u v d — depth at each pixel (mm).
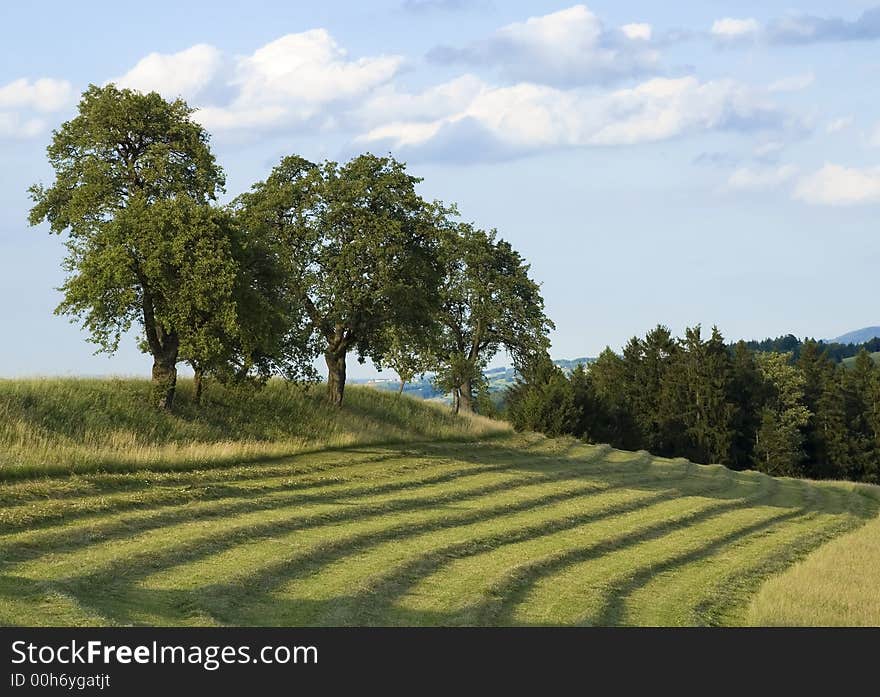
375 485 34281
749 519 37719
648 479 46219
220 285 37031
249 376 42062
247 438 40719
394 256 47938
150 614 16266
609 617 20422
